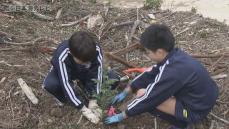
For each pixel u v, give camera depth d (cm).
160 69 270
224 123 295
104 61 337
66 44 286
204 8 592
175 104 274
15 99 304
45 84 292
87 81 303
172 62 265
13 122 288
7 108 299
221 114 303
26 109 298
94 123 287
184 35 397
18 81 316
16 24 400
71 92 286
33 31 391
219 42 387
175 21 420
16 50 354
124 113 280
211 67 344
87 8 440
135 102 275
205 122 296
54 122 290
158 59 271
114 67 342
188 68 265
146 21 418
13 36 378
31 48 353
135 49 367
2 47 361
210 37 395
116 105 303
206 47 378
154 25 269
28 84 317
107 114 292
